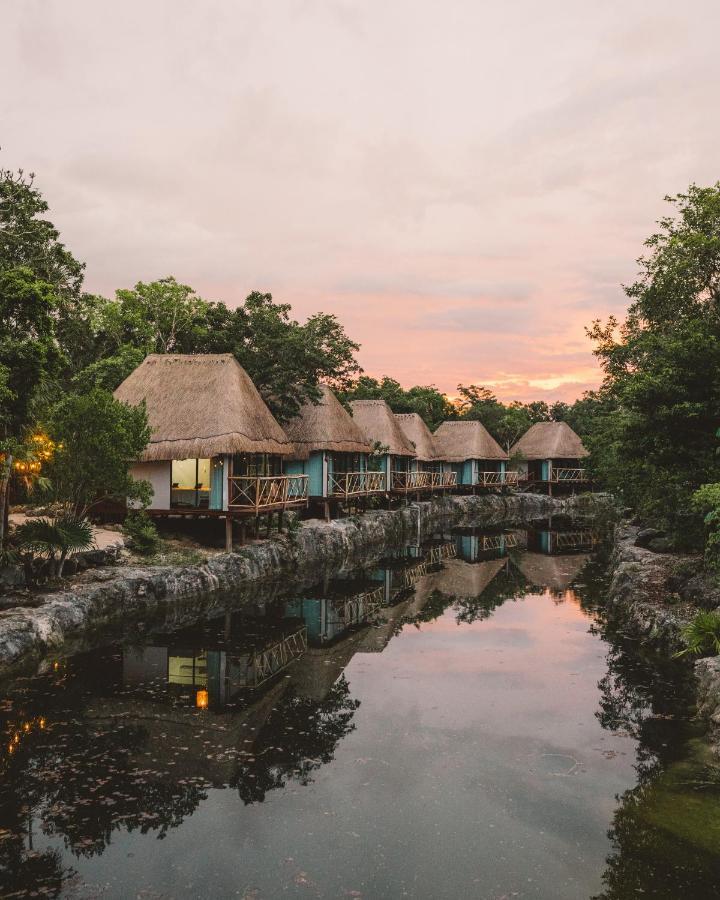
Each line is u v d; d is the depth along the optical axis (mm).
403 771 7625
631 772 7543
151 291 31609
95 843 6109
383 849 6035
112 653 12070
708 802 6785
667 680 10852
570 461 54531
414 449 39000
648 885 5449
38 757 7848
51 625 12164
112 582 14508
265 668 11578
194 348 28438
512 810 6727
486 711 9555
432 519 39875
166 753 8023
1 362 11656
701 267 16359
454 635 14125
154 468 19594
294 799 6953
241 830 6348
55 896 5336
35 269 21578
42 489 15219
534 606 17219
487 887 5449
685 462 13180
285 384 25859
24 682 10422
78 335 27734
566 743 8391
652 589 15078
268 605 16938
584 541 31812
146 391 20641
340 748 8242
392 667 11773
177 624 14375
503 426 56969
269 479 20297
